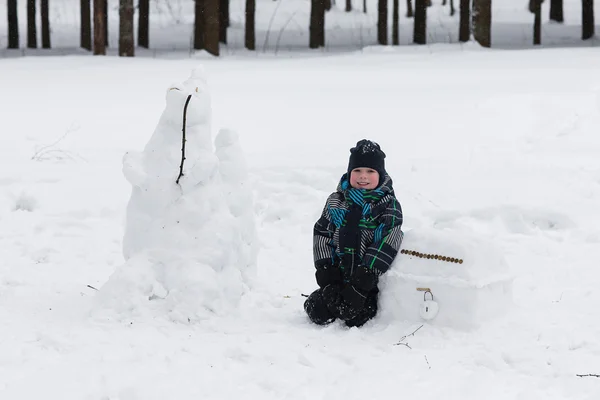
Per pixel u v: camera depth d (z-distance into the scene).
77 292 5.41
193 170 4.75
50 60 20.41
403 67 17.92
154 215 4.80
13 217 7.35
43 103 12.98
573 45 29.77
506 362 4.09
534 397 3.55
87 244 6.78
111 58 21.14
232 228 4.84
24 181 8.16
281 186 8.27
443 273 4.49
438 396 3.61
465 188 8.19
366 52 23.36
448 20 42.84
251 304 5.10
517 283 5.73
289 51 29.41
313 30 30.62
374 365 4.00
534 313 4.83
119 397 3.56
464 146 9.97
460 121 11.05
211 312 4.66
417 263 4.56
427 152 9.80
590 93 11.78
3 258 6.31
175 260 4.72
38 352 4.11
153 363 3.96
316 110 12.27
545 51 19.61
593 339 4.36
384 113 11.83
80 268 6.14
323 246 4.71
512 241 7.00
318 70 17.78
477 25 23.83
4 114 11.97
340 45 32.97
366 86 14.68
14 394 3.55
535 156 9.28
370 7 49.91
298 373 3.89
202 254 4.73
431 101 12.43
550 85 12.93
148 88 14.95
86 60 20.44
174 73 17.53
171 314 4.60
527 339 4.35
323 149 9.91
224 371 3.88
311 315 4.70
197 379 3.75
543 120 10.73
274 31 39.50
